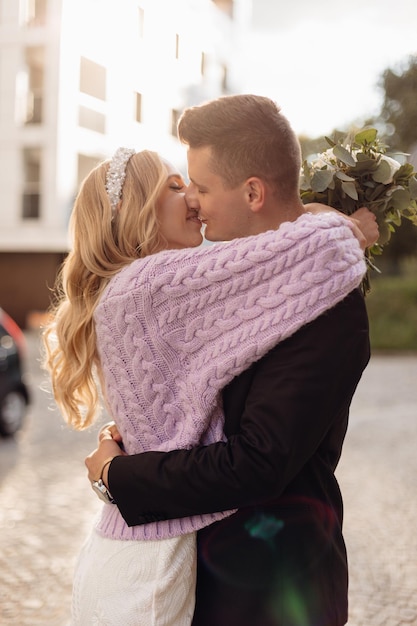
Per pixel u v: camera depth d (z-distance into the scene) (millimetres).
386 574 4188
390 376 14594
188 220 1752
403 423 9156
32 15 14445
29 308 22438
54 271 22094
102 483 1604
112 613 1538
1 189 19234
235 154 1541
